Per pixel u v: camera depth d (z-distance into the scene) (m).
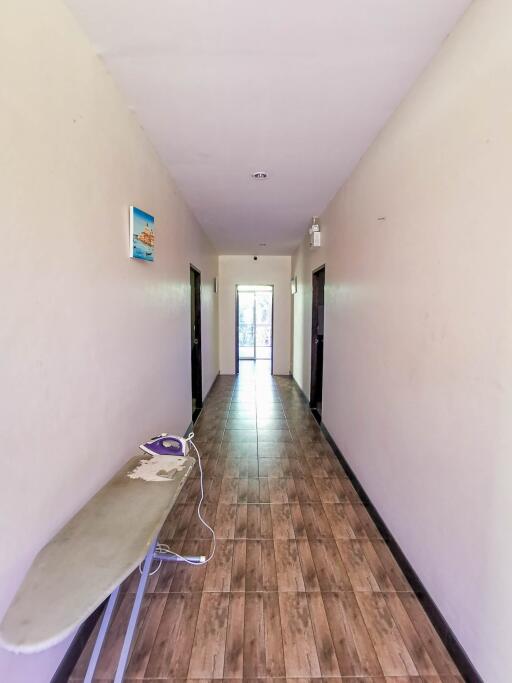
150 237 2.20
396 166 1.92
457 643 1.37
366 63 1.56
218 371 7.35
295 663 1.39
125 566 1.06
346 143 2.32
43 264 1.13
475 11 1.22
